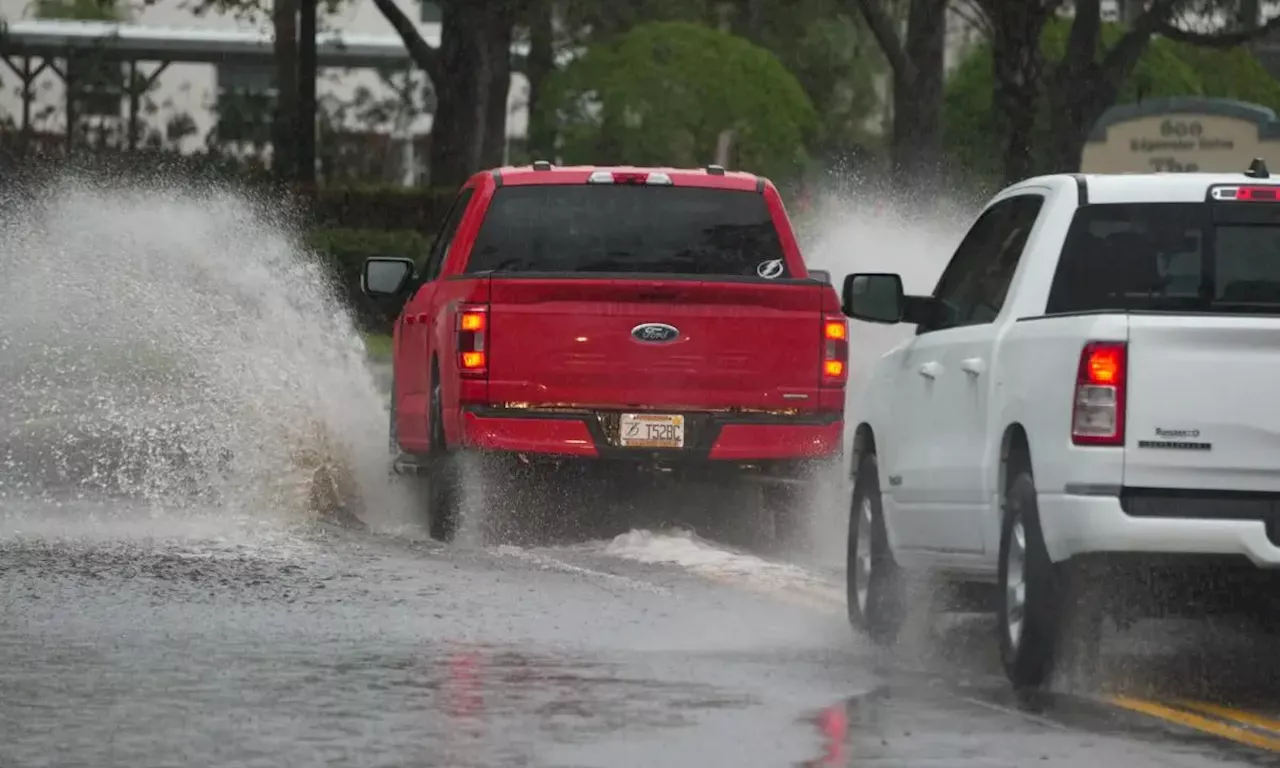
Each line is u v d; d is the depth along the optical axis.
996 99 85.25
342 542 37.66
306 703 22.61
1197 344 22.84
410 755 20.00
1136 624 29.25
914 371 27.58
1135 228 24.98
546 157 125.38
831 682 24.39
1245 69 120.62
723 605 30.66
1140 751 20.48
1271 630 26.88
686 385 37.78
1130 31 88.31
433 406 40.03
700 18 133.50
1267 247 24.86
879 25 96.88
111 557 34.72
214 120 186.62
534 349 37.56
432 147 111.00
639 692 23.47
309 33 116.31
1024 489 23.98
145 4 126.75
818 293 38.16
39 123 147.00
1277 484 22.78
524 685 23.81
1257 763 19.98
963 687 24.25
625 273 37.97
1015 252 26.06
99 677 24.11
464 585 32.16
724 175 40.66
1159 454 22.78
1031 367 23.98
